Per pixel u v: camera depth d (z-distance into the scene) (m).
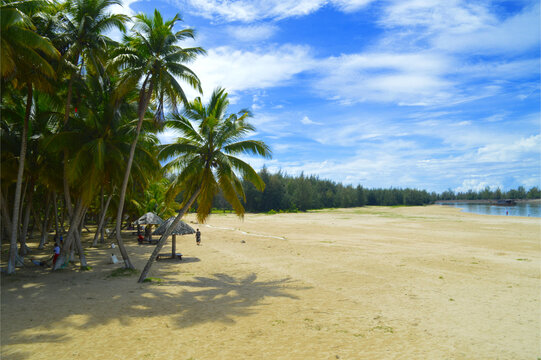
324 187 170.62
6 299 12.84
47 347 8.55
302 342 8.94
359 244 30.02
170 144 16.64
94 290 14.25
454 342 8.91
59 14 16.53
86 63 17.52
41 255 24.62
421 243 30.67
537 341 8.96
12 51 13.02
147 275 17.27
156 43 16.08
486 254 24.03
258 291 14.41
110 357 7.98
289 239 34.41
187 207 16.62
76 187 20.73
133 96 19.95
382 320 10.67
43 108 19.78
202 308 11.97
